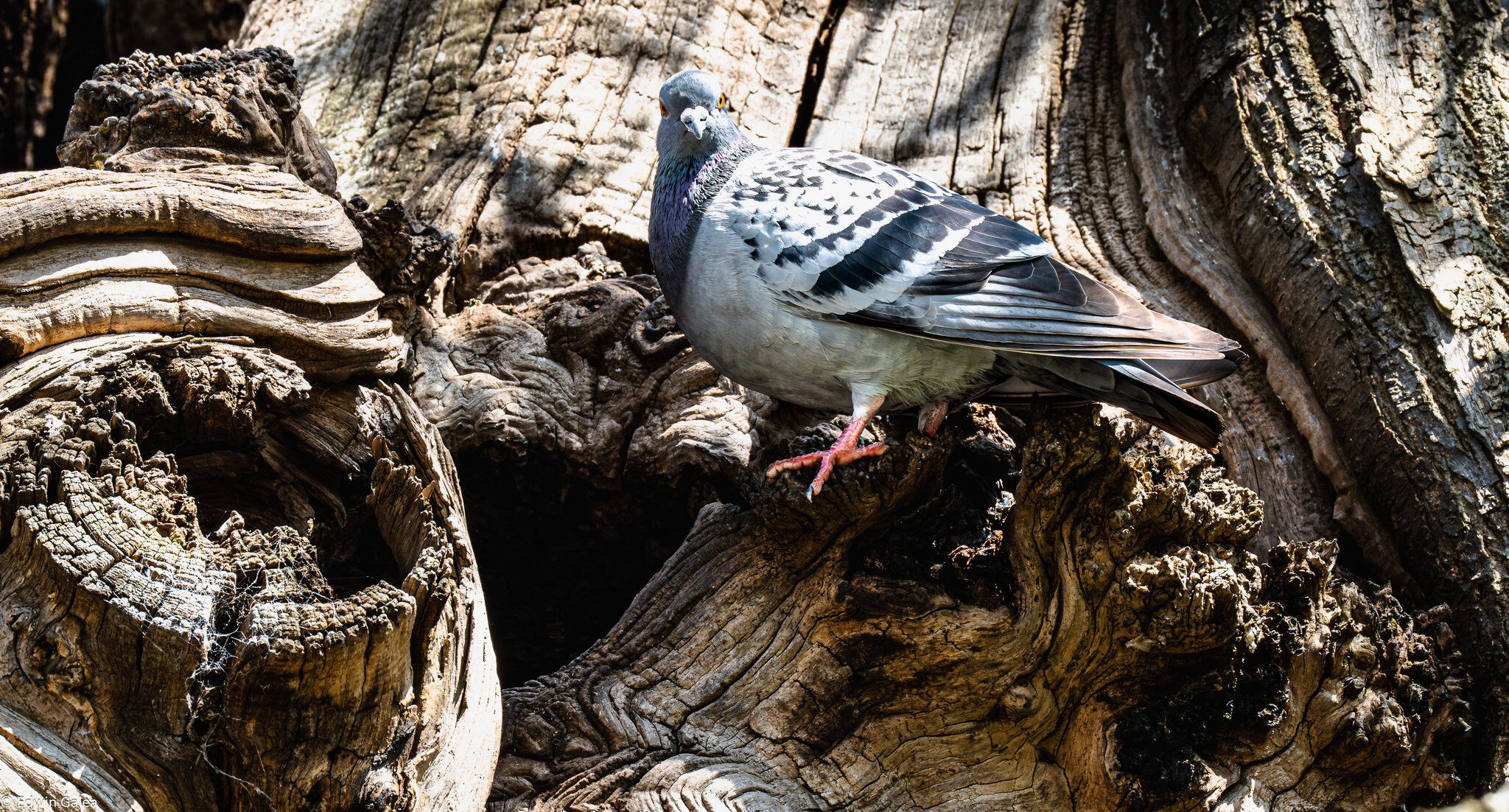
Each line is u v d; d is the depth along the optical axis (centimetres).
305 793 477
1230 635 564
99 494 480
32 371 516
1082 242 835
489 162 848
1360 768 612
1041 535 584
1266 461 728
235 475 592
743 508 655
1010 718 603
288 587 472
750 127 916
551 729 591
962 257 593
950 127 916
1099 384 603
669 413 689
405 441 595
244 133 613
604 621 772
